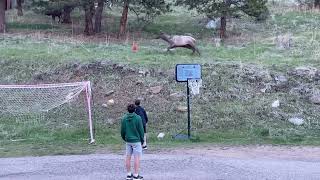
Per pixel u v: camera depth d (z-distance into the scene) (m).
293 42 37.50
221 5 40.59
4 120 26.02
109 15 49.97
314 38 38.78
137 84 28.59
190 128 24.91
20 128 25.17
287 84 28.36
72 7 42.62
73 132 24.73
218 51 35.16
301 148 21.91
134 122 15.55
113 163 18.55
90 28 41.78
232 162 18.67
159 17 49.16
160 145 22.45
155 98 27.42
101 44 36.81
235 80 28.66
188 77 23.50
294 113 26.09
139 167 17.25
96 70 30.00
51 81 29.47
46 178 16.25
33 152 21.17
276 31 42.78
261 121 25.52
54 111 26.72
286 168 17.67
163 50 35.09
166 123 25.48
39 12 47.25
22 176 16.58
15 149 21.89
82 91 26.97
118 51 34.44
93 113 26.28
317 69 29.55
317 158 19.77
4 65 31.08
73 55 32.53
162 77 29.05
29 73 30.25
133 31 43.75
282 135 24.22
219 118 25.77
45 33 41.50
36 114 26.41
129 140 15.52
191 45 33.34
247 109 26.39
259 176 16.38
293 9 51.34
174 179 15.95
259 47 36.53
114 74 29.58
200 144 22.80
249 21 47.22
